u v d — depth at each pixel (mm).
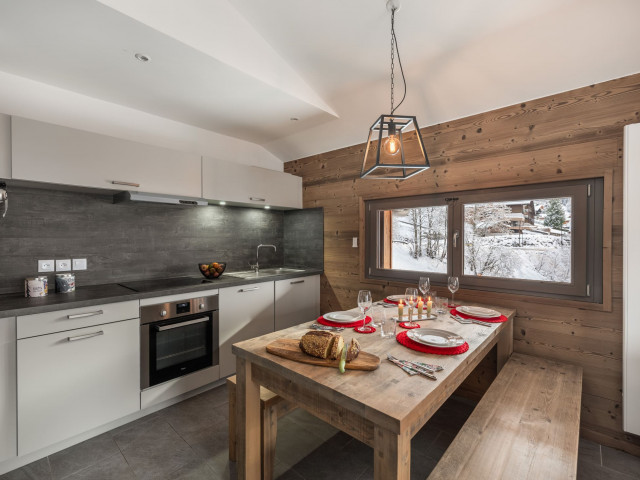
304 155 3787
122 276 2717
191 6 1828
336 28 1988
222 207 3445
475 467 1172
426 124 2762
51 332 1853
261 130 3283
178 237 3084
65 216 2420
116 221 2682
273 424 1644
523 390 1766
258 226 3797
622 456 1926
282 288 3262
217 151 3354
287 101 2584
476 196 2553
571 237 2154
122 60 1978
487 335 1704
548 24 1784
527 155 2277
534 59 1992
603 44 1805
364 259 3287
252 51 2162
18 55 1928
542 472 1146
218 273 2988
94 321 2014
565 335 2170
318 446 1989
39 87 2275
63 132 2105
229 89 2371
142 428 2154
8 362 1719
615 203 1966
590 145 2041
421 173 2820
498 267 2500
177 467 1793
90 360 2000
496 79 2195
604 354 2029
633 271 1831
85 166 2193
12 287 2191
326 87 2609
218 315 2703
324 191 3631
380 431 1018
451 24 1860
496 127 2416
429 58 2172
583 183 2102
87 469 1770
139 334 2225
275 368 1343
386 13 1816
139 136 2781
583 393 2104
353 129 3113
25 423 1771
